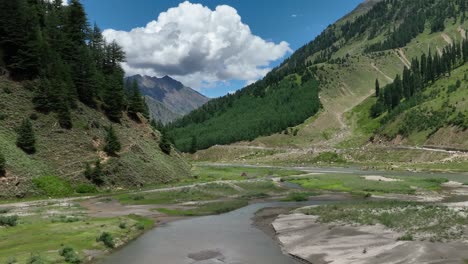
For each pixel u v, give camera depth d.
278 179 110.56
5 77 94.88
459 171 115.00
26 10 108.81
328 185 91.44
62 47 117.38
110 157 93.56
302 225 46.66
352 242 36.62
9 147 77.81
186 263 32.69
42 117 91.69
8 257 31.09
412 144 163.88
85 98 108.69
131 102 125.31
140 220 52.69
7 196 69.94
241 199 75.12
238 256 34.72
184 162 130.62
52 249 34.59
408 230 38.38
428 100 195.00
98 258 34.50
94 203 69.62
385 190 80.56
